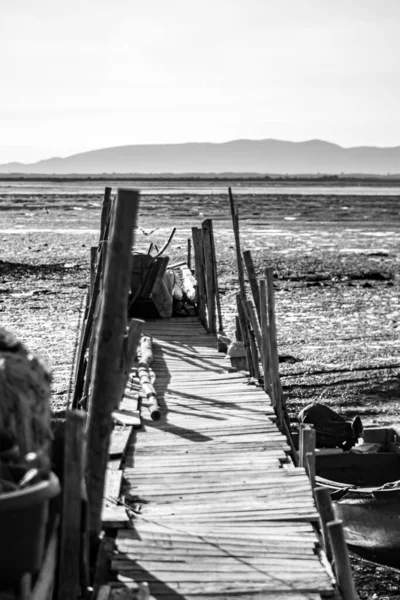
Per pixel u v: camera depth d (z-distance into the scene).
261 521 7.35
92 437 6.02
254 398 11.59
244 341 13.34
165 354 14.66
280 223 68.81
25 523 4.29
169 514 7.46
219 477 8.40
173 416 10.71
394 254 45.28
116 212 5.65
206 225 16.38
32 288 29.44
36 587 4.70
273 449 9.35
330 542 6.16
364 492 10.08
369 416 15.84
